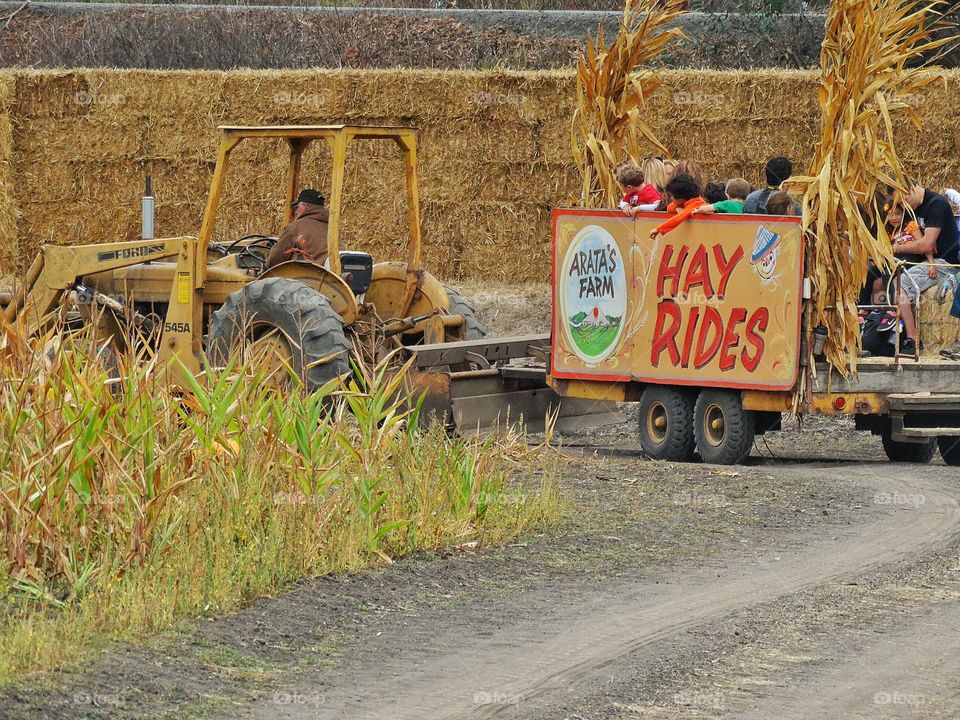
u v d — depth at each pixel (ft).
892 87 88.28
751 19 174.29
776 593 57.47
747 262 86.07
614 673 47.37
